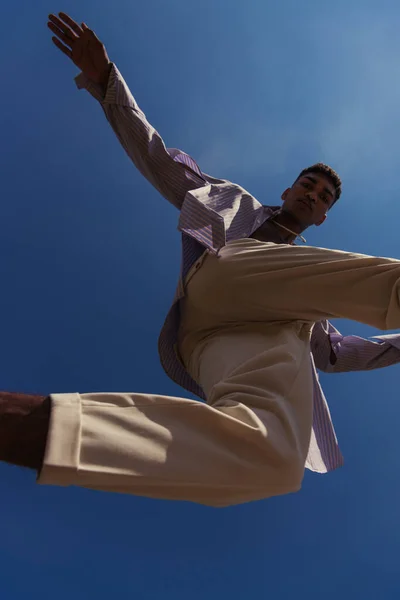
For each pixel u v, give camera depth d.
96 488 1.52
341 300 2.40
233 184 3.38
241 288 2.59
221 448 1.70
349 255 2.47
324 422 2.99
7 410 1.49
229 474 1.67
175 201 3.23
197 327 2.86
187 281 2.83
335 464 2.90
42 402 1.55
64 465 1.42
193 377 2.97
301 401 2.20
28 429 1.47
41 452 1.45
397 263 2.34
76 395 1.59
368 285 2.34
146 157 3.16
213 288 2.66
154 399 1.68
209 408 1.72
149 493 1.60
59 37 3.08
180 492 1.64
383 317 2.31
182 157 3.25
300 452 1.92
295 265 2.49
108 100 3.08
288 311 2.54
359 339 3.53
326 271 2.42
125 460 1.51
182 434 1.65
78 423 1.51
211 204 3.13
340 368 3.53
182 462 1.59
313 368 3.11
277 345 2.44
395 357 3.48
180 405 1.70
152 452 1.56
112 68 3.09
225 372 2.40
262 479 1.74
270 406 2.00
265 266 2.55
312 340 3.52
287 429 1.95
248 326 2.65
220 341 2.64
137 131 3.09
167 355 3.18
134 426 1.59
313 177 3.80
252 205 3.37
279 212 3.61
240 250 2.69
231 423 1.74
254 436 1.76
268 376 2.17
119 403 1.63
